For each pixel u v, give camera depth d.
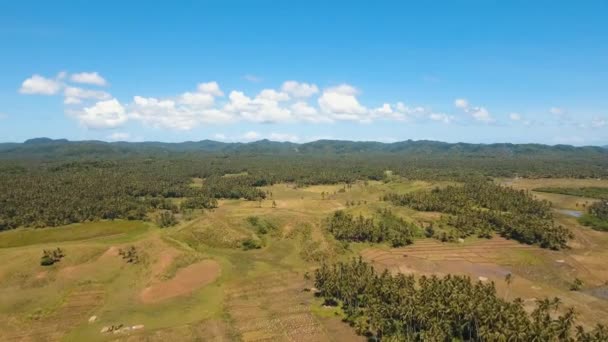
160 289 170.38
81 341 132.25
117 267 189.25
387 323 127.00
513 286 176.12
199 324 142.38
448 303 127.75
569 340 109.38
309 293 169.12
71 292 166.62
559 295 166.50
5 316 148.00
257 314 150.12
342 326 140.75
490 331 113.88
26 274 176.12
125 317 147.50
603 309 153.50
